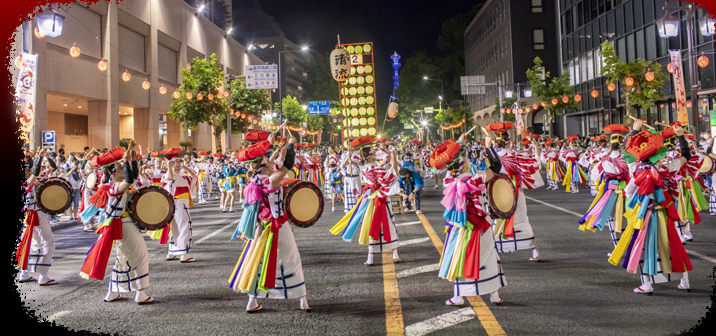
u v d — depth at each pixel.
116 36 30.78
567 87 33.66
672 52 17.61
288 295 5.31
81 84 27.62
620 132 7.30
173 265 8.06
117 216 5.82
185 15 41.88
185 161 19.70
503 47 53.97
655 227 5.44
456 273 5.24
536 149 7.84
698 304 5.13
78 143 36.34
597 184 9.62
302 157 18.55
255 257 5.35
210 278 7.11
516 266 7.17
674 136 5.51
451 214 5.24
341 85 18.47
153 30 35.94
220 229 12.13
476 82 34.97
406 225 11.43
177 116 32.69
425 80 89.94
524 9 50.69
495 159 5.50
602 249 8.12
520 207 7.45
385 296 5.86
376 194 7.62
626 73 24.33
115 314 5.46
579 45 39.31
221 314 5.38
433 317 5.03
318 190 5.53
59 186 6.85
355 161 11.54
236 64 56.69
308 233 10.88
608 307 5.15
